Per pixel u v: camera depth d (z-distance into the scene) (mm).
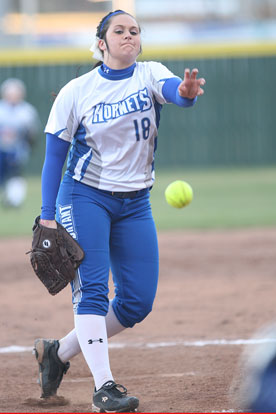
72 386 17281
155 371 18203
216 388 16094
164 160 87750
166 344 21109
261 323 23281
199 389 16094
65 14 99875
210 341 21188
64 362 15672
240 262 34312
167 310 25656
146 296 15227
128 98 14477
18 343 21719
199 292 28453
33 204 61438
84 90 14602
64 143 14781
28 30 94750
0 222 50188
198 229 44656
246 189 65875
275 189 65250
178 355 19750
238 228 44562
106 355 14555
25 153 57656
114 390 14391
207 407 14578
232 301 26703
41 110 84750
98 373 14422
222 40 92375
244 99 86875
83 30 97875
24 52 83875
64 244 14703
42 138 85062
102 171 14734
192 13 100188
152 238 15312
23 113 56906
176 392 15961
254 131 87312
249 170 85250
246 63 86312
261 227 44625
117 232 15164
